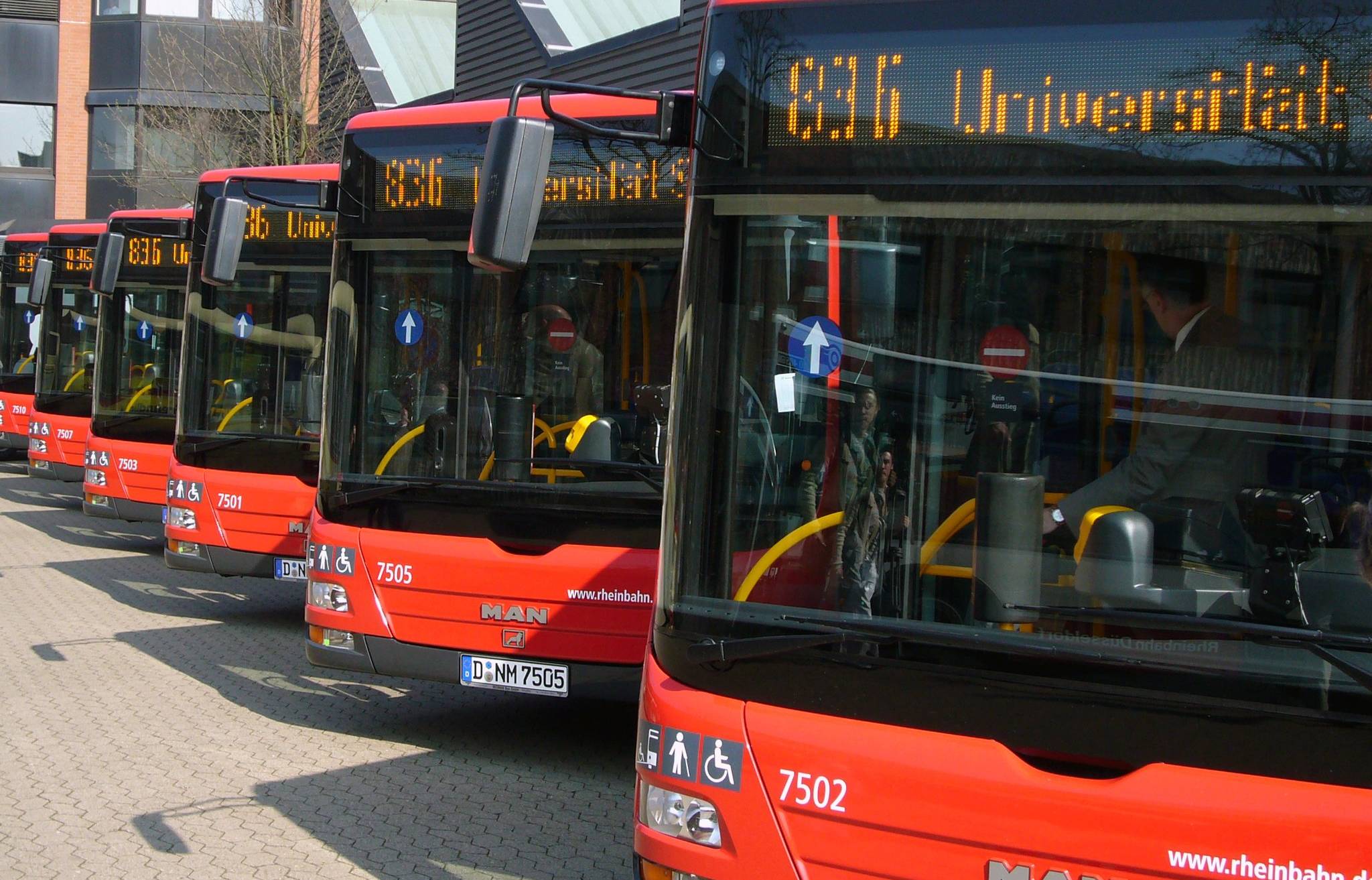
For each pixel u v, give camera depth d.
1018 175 3.70
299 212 10.61
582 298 6.89
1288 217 3.43
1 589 12.91
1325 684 3.20
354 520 7.19
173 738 7.68
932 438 3.74
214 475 10.59
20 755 7.25
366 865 5.68
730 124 3.98
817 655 3.63
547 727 8.11
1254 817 3.14
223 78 23.62
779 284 3.91
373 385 7.31
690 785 3.72
